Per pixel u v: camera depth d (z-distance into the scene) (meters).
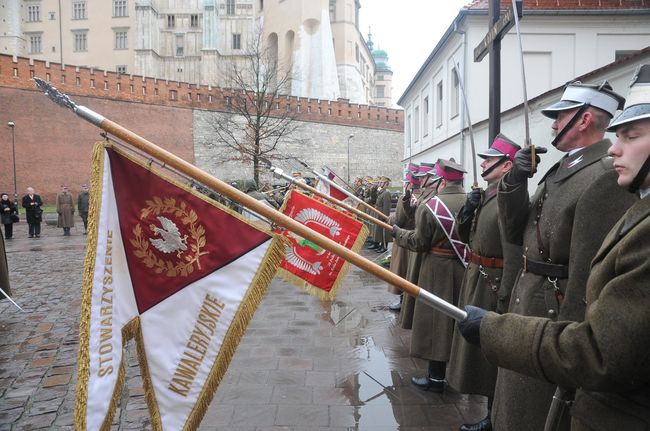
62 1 54.59
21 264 10.98
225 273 2.13
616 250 1.43
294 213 4.95
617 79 7.21
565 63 13.80
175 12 57.12
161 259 2.11
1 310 6.62
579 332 1.40
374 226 12.50
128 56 54.09
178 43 57.47
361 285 8.42
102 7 54.19
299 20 55.38
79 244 15.29
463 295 3.57
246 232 2.14
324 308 6.73
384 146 44.44
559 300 2.24
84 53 54.62
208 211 2.12
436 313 3.93
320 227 4.87
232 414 3.56
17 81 30.72
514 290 2.51
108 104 33.22
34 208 17.52
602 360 1.32
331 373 4.35
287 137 38.41
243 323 2.10
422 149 21.34
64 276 9.36
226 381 4.15
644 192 1.48
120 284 2.04
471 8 13.88
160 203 2.10
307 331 5.63
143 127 34.34
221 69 55.44
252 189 9.21
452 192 4.12
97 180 1.95
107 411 1.89
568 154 2.36
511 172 2.47
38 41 55.25
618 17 13.56
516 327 1.58
